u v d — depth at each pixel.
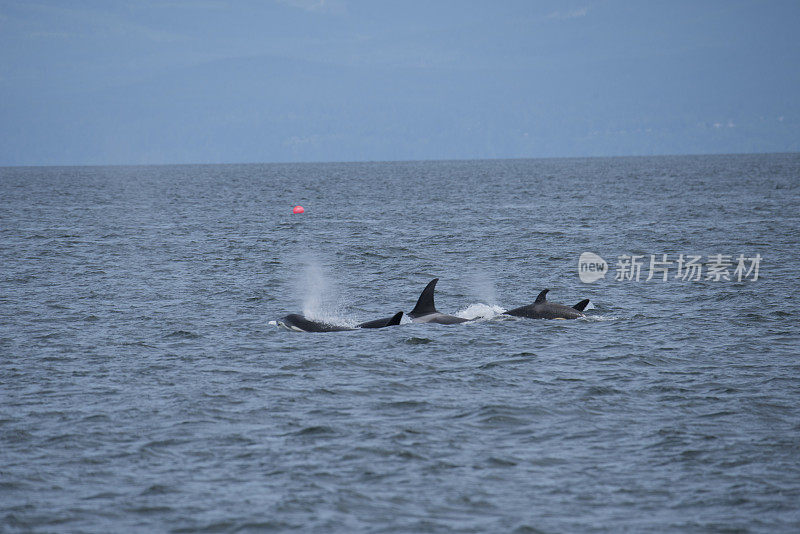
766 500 39.91
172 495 40.94
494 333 73.88
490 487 41.69
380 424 50.19
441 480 42.50
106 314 83.44
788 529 37.25
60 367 63.16
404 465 44.31
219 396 55.69
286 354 66.94
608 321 78.75
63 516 38.81
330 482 42.31
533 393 56.06
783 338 70.94
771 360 63.88
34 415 51.91
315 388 57.44
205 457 45.50
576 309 81.50
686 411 52.12
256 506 39.78
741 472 43.00
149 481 42.50
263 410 52.81
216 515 38.97
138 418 51.41
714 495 40.50
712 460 44.53
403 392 56.47
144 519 38.62
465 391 56.66
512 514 38.94
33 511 39.22
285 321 77.50
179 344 70.75
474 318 79.38
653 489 41.28
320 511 39.28
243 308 87.62
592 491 41.19
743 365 62.59
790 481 41.88
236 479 42.75
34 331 75.50
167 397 55.50
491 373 61.03
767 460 44.41
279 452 46.09
